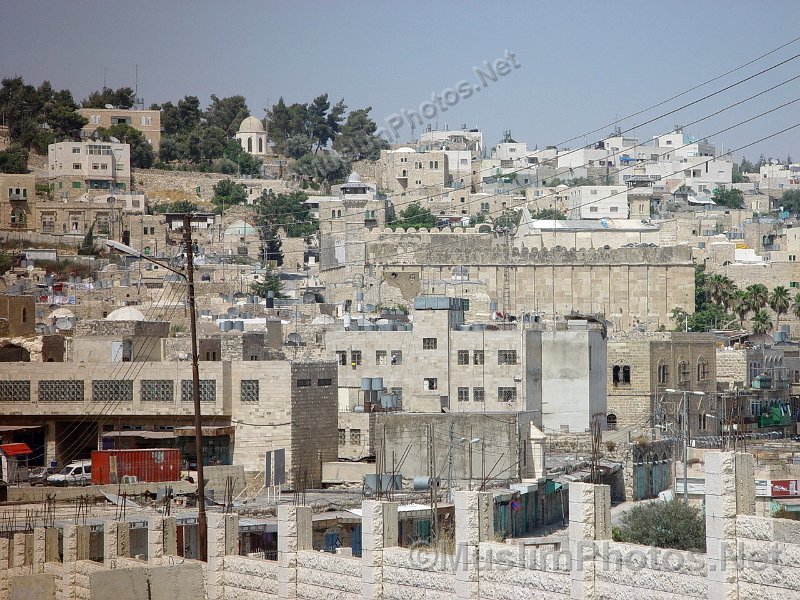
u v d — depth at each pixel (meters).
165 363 167.62
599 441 171.62
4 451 160.12
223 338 193.75
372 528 77.75
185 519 108.88
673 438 177.50
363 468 159.75
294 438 163.00
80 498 128.75
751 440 190.12
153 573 84.94
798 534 61.09
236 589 86.25
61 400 169.62
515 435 148.50
